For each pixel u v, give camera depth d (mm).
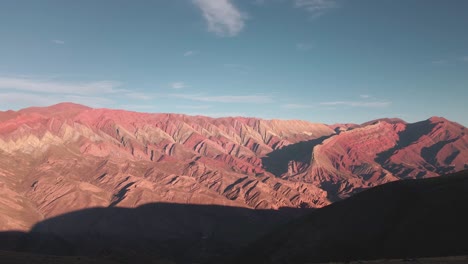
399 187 129750
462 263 67625
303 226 132875
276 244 131250
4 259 86688
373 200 127938
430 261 71500
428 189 122188
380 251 106750
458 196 109688
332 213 131500
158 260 130250
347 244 114812
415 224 107688
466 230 96312
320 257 113625
